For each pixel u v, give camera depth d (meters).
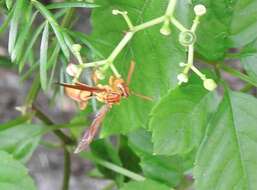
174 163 0.19
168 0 0.16
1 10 0.18
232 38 0.17
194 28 0.15
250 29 0.17
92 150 0.20
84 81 0.17
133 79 0.17
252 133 0.16
